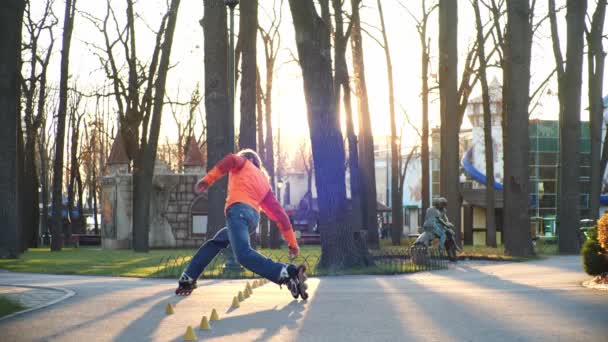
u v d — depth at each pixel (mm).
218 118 22969
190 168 42219
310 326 7738
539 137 60781
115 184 40781
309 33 17797
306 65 17828
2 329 7562
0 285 13023
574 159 27500
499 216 52812
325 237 17906
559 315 8602
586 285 12914
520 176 23984
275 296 10891
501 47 32438
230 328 7602
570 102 27594
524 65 24188
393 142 40531
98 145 64875
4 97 21594
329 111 17844
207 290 12023
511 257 22625
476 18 33344
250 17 23656
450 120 28422
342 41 29688
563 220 27469
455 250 22547
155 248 39906
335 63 29688
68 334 7238
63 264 20766
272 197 10039
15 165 22109
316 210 64500
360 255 17906
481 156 63812
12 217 22188
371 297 10734
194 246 40312
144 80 36812
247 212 9758
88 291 11766
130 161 42750
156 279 15508
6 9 21406
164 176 40094
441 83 30969
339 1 29859
